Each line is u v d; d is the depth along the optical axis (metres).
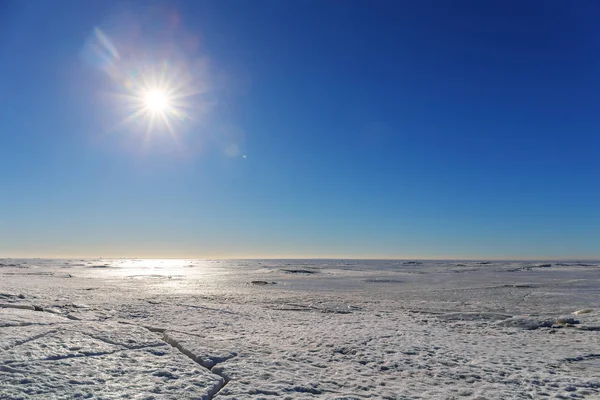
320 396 6.78
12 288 25.12
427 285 42.00
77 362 7.77
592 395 7.50
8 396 5.86
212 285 39.34
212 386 6.91
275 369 8.23
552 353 11.30
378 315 18.59
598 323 16.84
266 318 15.68
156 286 36.12
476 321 17.47
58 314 14.91
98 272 70.81
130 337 10.15
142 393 6.35
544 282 45.94
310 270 80.56
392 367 8.99
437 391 7.41
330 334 12.41
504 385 7.93
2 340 8.88
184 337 10.61
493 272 75.00
